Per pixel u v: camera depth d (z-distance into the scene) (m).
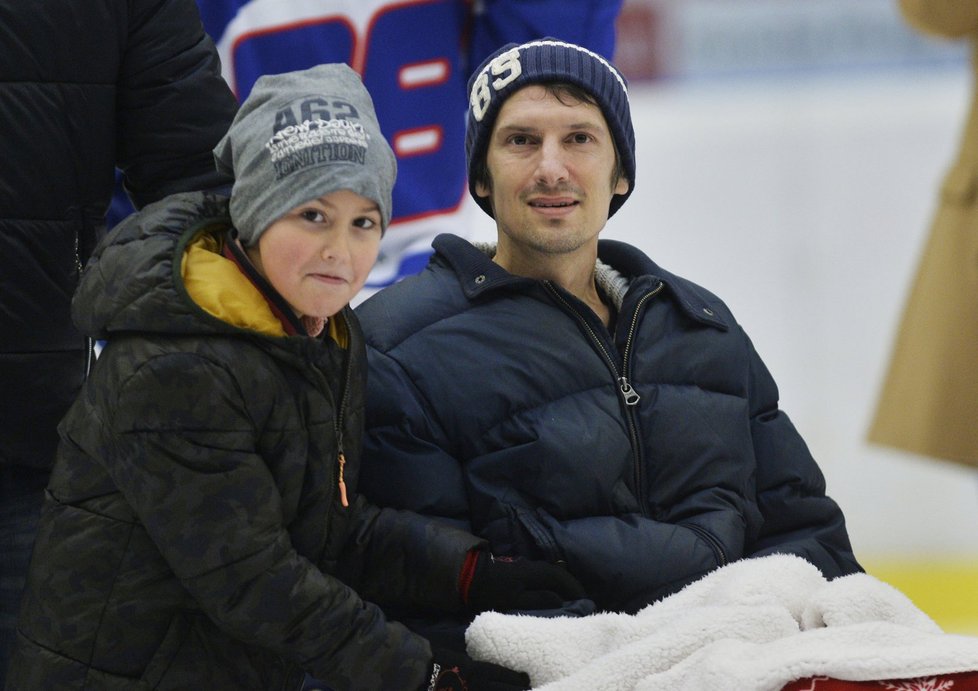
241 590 5.61
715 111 18.81
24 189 6.87
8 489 7.11
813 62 19.09
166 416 5.48
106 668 5.79
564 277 7.09
